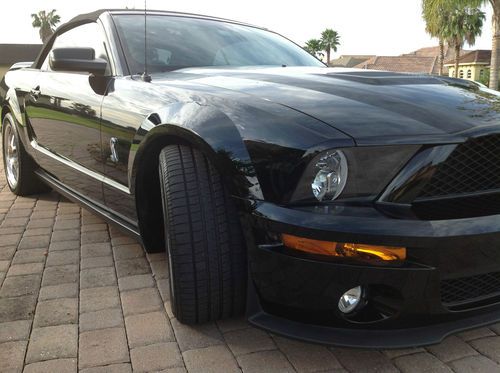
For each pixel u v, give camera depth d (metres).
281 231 1.82
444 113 2.00
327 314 1.91
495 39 20.95
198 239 2.11
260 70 2.83
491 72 21.36
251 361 2.11
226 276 2.13
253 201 1.90
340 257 1.76
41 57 4.36
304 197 1.81
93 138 3.01
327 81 2.38
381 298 1.88
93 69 2.92
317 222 1.75
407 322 1.92
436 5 26.77
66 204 4.59
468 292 1.96
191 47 3.29
